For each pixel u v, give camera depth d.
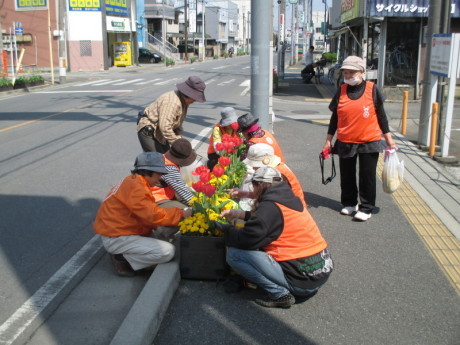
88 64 37.38
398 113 13.92
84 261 4.50
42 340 3.28
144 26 53.06
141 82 25.94
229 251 3.66
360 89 5.12
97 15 36.88
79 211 5.87
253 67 8.09
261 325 3.38
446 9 8.39
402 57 16.44
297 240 3.49
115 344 2.91
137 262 4.04
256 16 7.87
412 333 3.27
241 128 5.31
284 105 16.23
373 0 15.25
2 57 26.33
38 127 11.80
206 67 43.03
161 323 3.40
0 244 4.89
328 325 3.37
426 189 6.49
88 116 13.58
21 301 3.79
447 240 4.81
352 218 5.46
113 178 7.30
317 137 10.36
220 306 3.63
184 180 5.07
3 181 7.16
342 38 26.30
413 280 4.00
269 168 3.62
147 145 5.33
